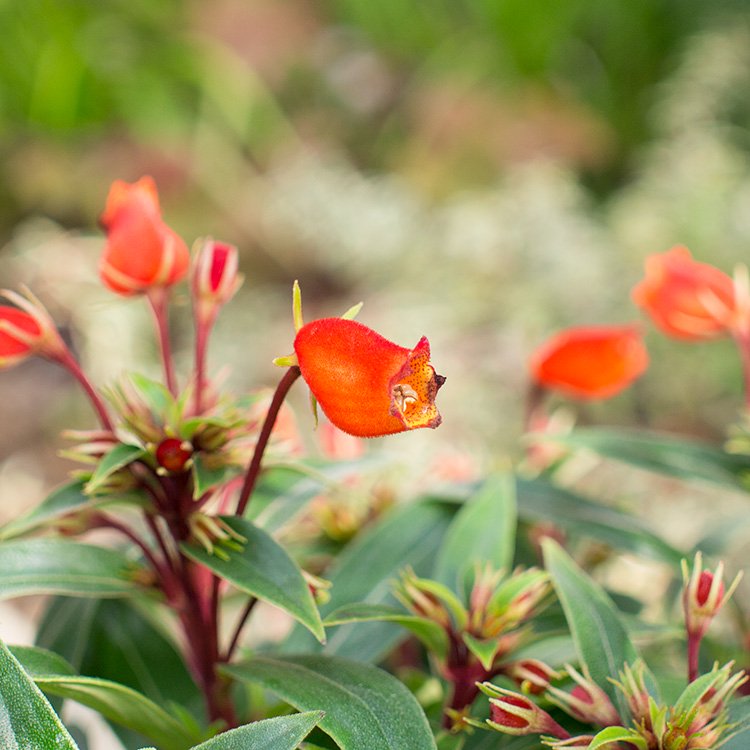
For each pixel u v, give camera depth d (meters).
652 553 0.56
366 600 0.55
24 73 2.47
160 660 0.56
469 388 1.77
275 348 1.97
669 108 2.44
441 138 2.55
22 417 1.84
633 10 2.70
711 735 0.47
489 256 2.00
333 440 0.58
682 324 0.58
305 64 2.78
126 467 0.50
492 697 0.48
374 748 0.47
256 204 2.38
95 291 1.88
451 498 0.57
